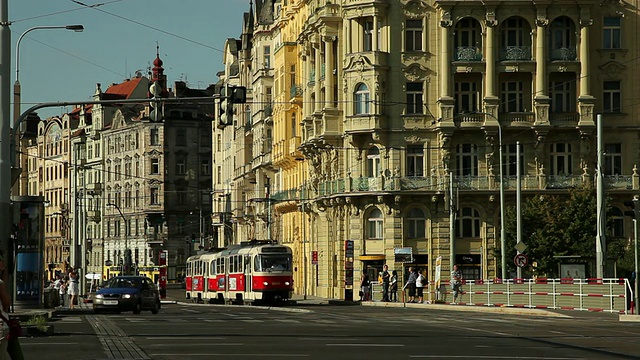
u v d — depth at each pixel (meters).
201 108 171.38
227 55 148.50
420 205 84.19
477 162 83.56
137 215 168.00
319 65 89.75
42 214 51.41
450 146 83.38
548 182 82.50
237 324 39.53
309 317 46.94
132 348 26.53
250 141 131.12
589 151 82.69
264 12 122.62
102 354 24.69
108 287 54.88
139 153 168.00
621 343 29.45
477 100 83.81
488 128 82.38
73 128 184.12
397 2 84.31
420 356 24.03
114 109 175.88
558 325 39.09
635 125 83.00
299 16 102.12
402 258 83.31
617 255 76.12
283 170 111.19
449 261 83.62
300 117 101.94
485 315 49.78
